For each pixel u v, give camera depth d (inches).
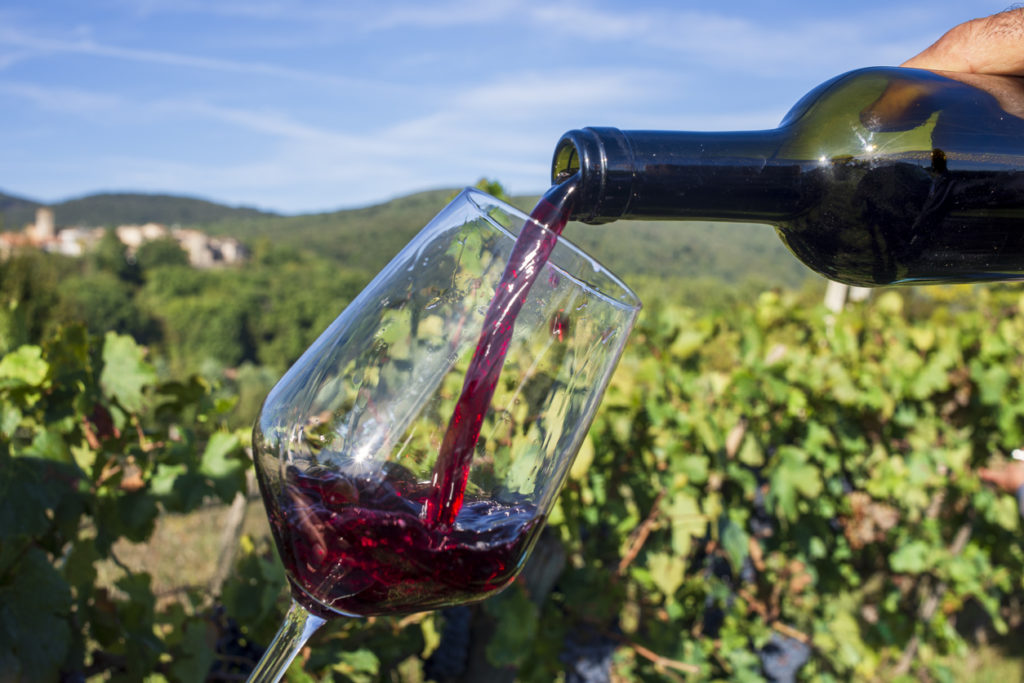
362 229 2763.3
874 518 174.2
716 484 131.4
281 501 32.1
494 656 89.4
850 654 152.1
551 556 100.4
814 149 36.3
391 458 31.6
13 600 63.3
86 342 74.9
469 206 32.6
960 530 197.0
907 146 36.5
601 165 33.1
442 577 32.2
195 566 160.6
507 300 31.4
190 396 84.0
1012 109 38.4
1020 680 204.8
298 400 32.4
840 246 38.3
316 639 79.6
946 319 220.5
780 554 149.9
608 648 112.0
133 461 78.8
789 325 186.7
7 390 69.5
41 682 63.6
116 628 75.4
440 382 31.5
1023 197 37.6
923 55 42.5
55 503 67.1
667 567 117.9
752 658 135.2
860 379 168.9
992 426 190.7
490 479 32.2
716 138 35.8
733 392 133.1
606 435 115.2
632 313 32.5
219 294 2130.9
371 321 32.1
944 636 188.5
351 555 31.6
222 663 86.5
